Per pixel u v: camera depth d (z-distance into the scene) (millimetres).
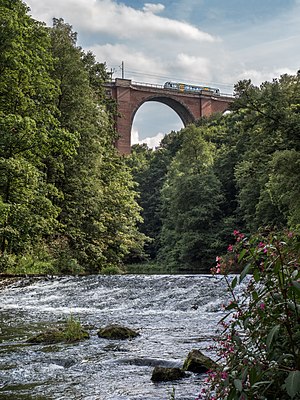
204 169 56500
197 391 5371
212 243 49906
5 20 22906
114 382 6008
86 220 33562
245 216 45438
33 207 23516
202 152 58062
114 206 35781
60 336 9008
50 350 8023
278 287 2852
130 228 36750
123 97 84875
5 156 23156
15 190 23250
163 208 65688
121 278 20031
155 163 82250
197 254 52219
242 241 3143
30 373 6551
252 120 25297
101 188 34875
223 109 96000
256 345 2914
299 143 24906
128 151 85375
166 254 59469
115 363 7078
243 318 3053
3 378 6301
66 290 18359
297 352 2678
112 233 35094
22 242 23953
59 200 31203
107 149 39656
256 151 26875
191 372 6309
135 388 5676
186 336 9227
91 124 34625
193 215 52688
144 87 86875
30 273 24938
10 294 18172
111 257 34906
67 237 31594
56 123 25484
